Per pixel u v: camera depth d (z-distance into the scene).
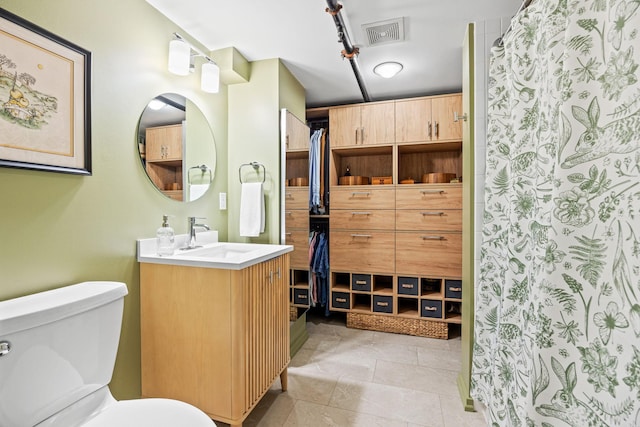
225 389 1.34
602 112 0.78
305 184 2.65
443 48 2.08
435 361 2.18
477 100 1.55
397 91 2.85
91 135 1.26
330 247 2.89
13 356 0.85
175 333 1.42
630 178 0.71
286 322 1.79
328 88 2.75
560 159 0.87
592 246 0.81
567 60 0.86
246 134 2.24
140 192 1.53
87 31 1.25
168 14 1.67
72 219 1.21
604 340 0.77
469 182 1.61
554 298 0.88
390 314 2.72
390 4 1.62
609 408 0.75
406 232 2.69
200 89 1.98
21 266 1.05
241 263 1.31
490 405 1.38
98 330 1.08
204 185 2.01
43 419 0.93
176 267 1.42
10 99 0.99
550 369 0.88
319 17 1.71
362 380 1.92
